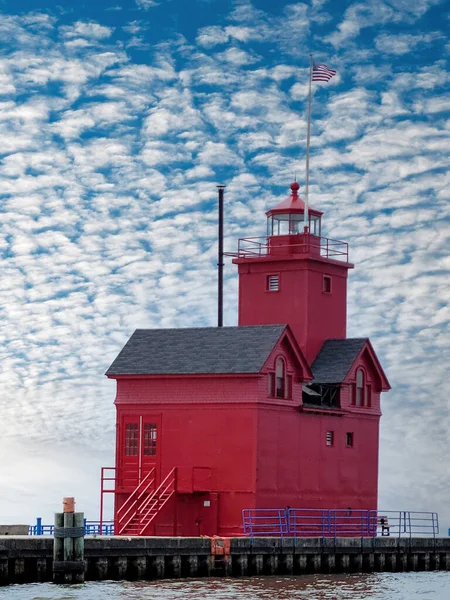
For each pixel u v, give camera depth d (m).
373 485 76.25
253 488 65.88
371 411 76.62
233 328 70.44
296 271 76.50
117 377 69.50
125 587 53.94
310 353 75.94
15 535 60.81
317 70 79.62
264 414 66.94
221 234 85.88
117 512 68.69
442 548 72.44
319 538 64.56
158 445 68.44
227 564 59.66
